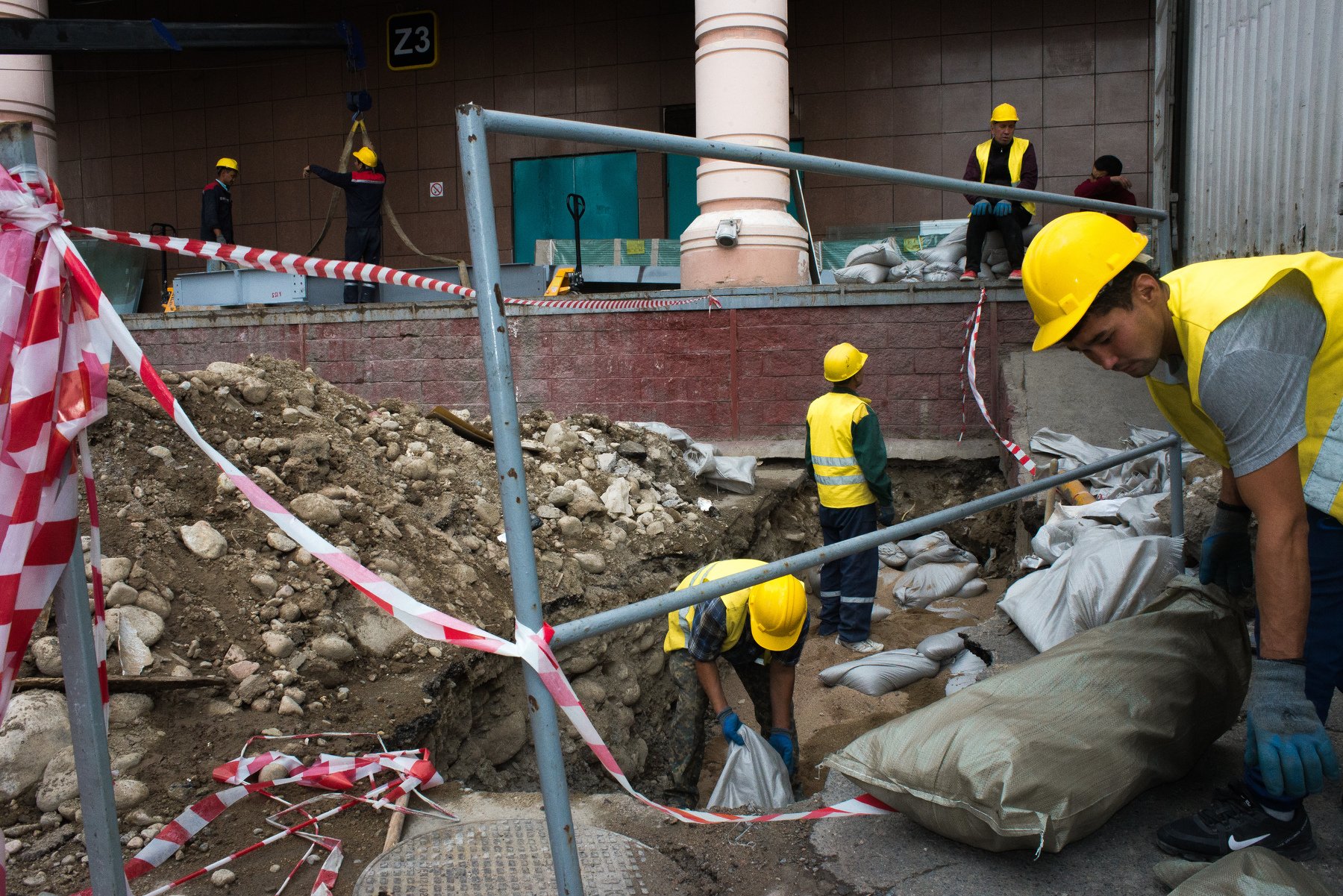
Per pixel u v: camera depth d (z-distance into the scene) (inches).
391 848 100.3
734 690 217.0
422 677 138.6
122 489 152.2
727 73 357.1
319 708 128.6
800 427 332.8
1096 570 158.7
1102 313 79.6
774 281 358.3
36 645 116.5
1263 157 220.2
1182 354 81.4
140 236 66.9
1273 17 215.2
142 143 587.5
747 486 287.6
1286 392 74.1
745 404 337.1
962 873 89.0
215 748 117.4
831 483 233.0
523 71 534.6
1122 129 471.2
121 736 114.7
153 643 128.1
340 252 562.9
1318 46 191.3
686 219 526.3
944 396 319.3
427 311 366.9
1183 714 94.3
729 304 335.3
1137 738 90.3
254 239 575.2
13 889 92.4
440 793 113.7
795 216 507.5
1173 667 95.9
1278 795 77.6
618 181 531.5
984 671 162.9
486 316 64.7
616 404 348.8
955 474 313.4
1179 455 154.4
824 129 502.3
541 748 66.4
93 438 161.6
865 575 231.9
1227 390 75.4
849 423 229.0
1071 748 87.0
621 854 98.6
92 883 66.4
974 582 264.4
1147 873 86.6
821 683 215.0
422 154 549.3
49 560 61.5
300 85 562.9
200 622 135.3
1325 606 84.4
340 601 148.1
